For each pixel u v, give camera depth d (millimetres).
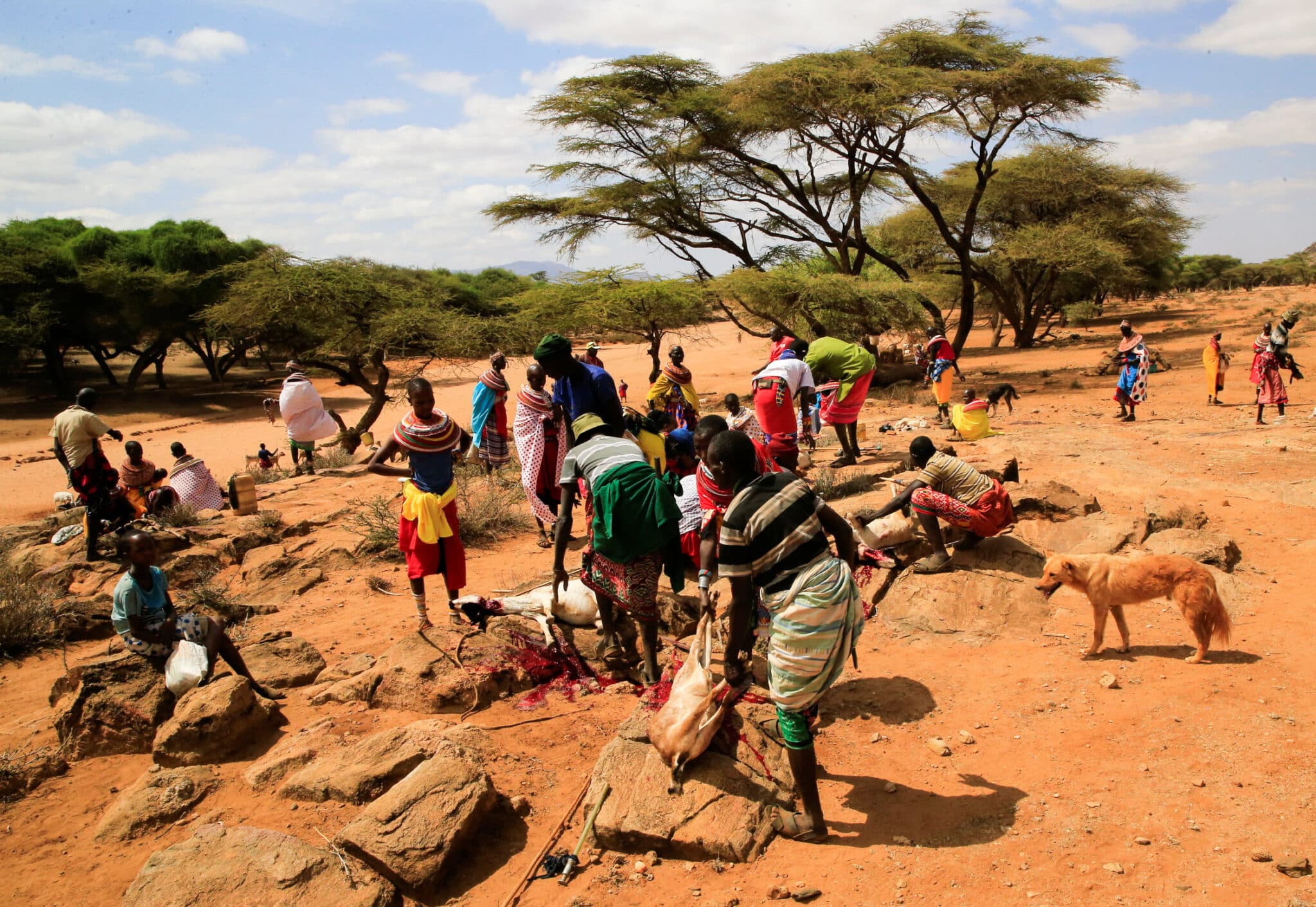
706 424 5824
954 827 3732
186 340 52812
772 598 3623
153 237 50312
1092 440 11508
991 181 38469
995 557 6375
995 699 4832
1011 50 26719
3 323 41281
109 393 49500
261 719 4984
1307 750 4004
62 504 18703
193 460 12219
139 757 5059
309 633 6758
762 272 26047
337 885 3533
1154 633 5488
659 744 4031
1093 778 3988
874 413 20500
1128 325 15242
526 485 8430
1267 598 5883
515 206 31781
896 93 24109
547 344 6695
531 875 3646
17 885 3887
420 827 3719
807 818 3717
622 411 7422
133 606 5344
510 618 5766
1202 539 6488
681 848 3695
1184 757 4066
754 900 3391
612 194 30250
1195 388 20703
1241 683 4699
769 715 4457
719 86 29203
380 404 22891
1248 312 47594
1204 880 3254
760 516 3594
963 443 12039
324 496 12570
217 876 3557
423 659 5250
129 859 4023
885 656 5520
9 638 7375
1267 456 9688
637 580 4988
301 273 23141
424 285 27875
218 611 7230
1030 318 40156
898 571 6414
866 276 31875
